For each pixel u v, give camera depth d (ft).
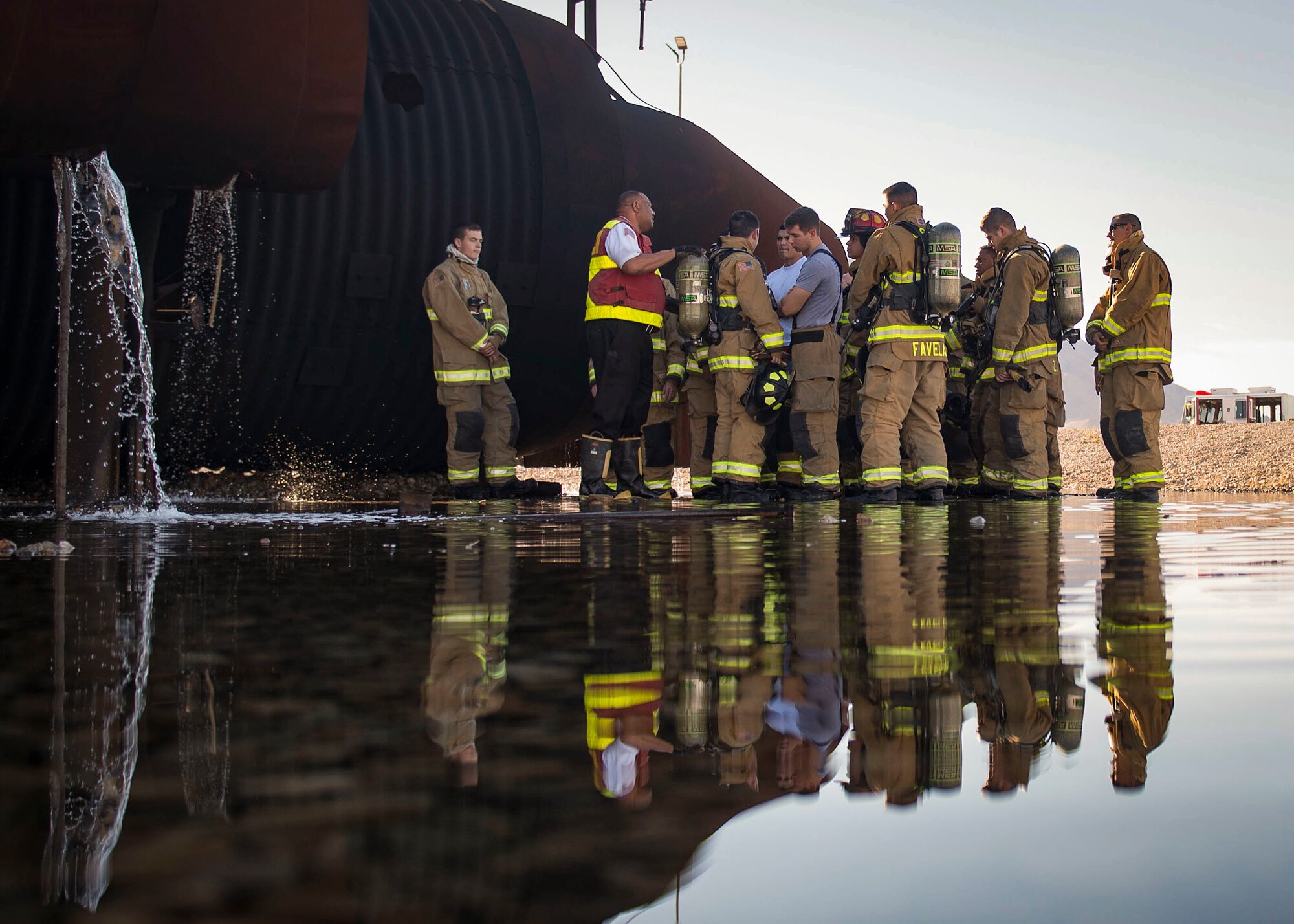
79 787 1.43
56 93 14.26
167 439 25.45
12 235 21.21
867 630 3.63
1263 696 2.31
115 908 0.93
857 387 25.89
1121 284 24.45
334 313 24.97
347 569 6.52
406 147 25.17
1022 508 18.24
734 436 21.54
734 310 21.35
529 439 29.84
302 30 15.53
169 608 4.40
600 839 1.19
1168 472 46.98
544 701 2.23
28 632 3.60
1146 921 0.90
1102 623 3.83
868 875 1.07
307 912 0.93
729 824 1.26
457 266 23.52
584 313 27.22
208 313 22.90
